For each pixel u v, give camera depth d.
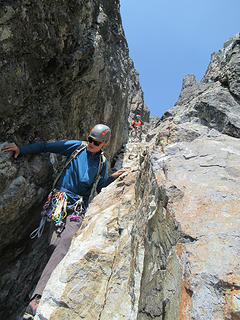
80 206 2.25
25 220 3.12
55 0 3.00
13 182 2.64
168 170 1.63
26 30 2.67
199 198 1.32
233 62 2.57
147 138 3.81
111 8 6.62
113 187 2.66
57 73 3.57
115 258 1.92
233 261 0.96
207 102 2.43
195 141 1.98
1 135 2.69
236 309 0.81
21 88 2.87
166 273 1.19
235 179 1.46
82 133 5.17
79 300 1.72
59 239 2.14
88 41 4.25
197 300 0.89
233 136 2.13
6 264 3.22
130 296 1.62
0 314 3.17
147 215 1.71
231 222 1.14
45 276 2.01
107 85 6.02
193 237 1.11
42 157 3.05
